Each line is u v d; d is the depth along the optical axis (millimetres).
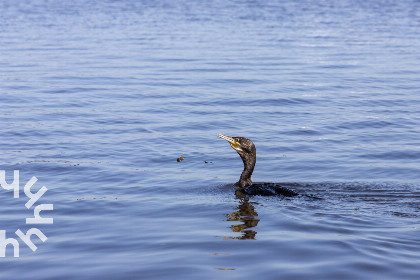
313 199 16719
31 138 24594
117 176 19594
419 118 28672
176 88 35750
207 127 26922
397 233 13836
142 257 12703
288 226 14484
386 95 34062
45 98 32656
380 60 46719
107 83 37094
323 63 45219
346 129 26688
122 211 16047
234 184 18734
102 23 69625
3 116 28469
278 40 57125
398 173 20203
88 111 29750
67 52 49281
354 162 21609
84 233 14336
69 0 99188
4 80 37531
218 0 99250
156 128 26562
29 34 59812
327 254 12688
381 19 75625
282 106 31328
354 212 15469
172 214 15719
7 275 12000
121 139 24641
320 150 23297
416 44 55344
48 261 12648
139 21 71688
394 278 11523
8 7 86875
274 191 17406
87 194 17656
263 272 11820
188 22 70625
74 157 21906
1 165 20766
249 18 74625
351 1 98625
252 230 14281
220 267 12102
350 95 34125
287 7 88250
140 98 32938
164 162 21516
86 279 11672
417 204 16219
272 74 40500
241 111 30094
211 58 47000
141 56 47781
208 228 14523
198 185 18656
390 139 24984
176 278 11586
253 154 18672
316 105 31578
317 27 67188
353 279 11500
